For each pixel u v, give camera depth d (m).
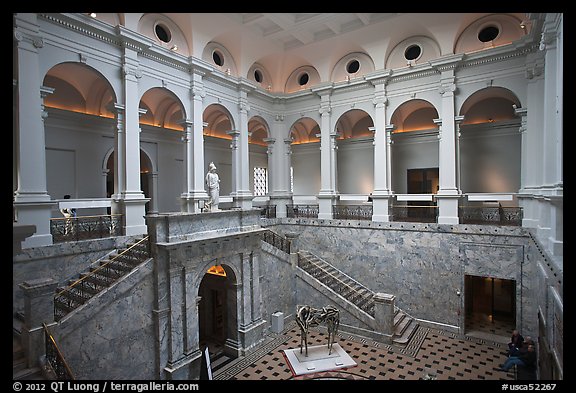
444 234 13.12
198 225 10.21
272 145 18.56
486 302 15.09
